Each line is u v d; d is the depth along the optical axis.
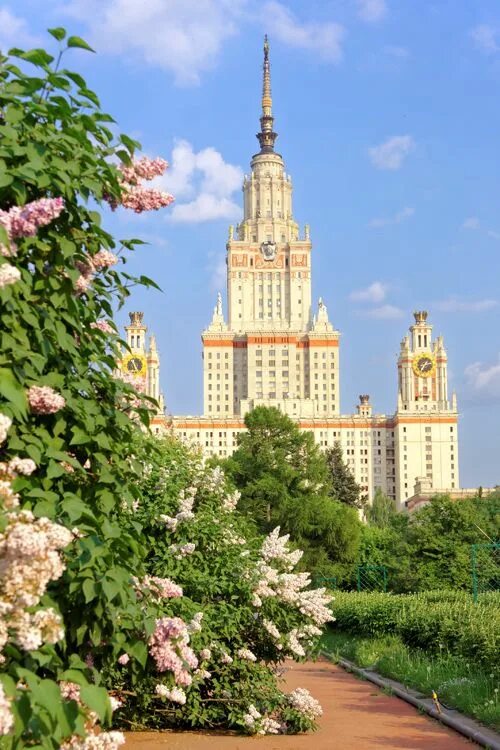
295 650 16.28
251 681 15.12
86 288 8.23
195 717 14.65
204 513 16.05
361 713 17.86
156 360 187.00
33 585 5.91
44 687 5.99
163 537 15.27
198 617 13.43
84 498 8.05
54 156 7.54
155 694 13.54
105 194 8.45
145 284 8.81
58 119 7.91
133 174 8.58
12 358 7.26
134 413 9.43
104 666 8.70
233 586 15.41
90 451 8.04
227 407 196.62
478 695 17.28
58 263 7.72
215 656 14.82
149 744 13.51
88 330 8.40
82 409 7.89
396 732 15.52
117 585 7.36
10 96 7.54
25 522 6.12
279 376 196.00
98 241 8.16
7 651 5.97
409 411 192.12
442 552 43.00
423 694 19.67
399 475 190.62
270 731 14.93
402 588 44.50
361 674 24.86
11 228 7.04
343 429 192.88
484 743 14.02
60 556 7.17
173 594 10.08
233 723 14.68
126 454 8.88
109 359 8.36
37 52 7.63
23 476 7.14
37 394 7.37
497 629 20.59
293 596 16.61
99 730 7.02
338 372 196.62
